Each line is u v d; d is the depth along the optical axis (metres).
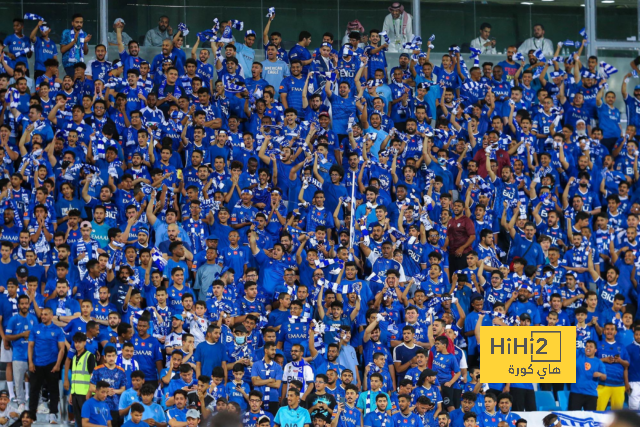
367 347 50.09
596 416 46.94
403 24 74.56
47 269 50.75
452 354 49.34
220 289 49.50
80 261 49.50
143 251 50.25
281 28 73.38
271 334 47.91
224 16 72.19
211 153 59.78
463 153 63.62
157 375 45.97
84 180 55.41
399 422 45.44
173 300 49.41
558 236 61.22
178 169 58.53
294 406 44.25
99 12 69.88
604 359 52.47
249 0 72.75
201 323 47.84
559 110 68.38
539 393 49.78
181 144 60.34
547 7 77.88
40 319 47.69
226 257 53.44
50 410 45.75
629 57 79.12
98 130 58.47
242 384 46.19
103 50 63.19
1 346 47.25
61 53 66.06
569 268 58.56
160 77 64.56
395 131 61.84
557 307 54.06
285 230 55.06
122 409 43.22
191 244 54.16
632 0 79.44
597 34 78.69
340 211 58.97
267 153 59.59
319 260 53.50
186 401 43.59
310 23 73.75
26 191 54.06
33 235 51.09
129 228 52.88
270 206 57.81
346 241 55.50
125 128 59.75
